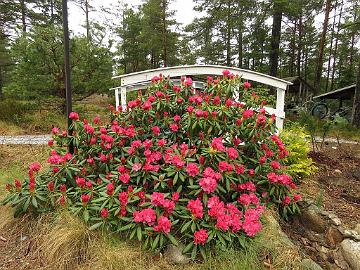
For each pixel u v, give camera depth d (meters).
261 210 2.69
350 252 2.82
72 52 8.52
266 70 18.55
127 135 3.04
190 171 2.52
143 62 21.30
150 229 2.30
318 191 3.86
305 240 3.05
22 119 7.89
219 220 2.31
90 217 2.55
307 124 6.14
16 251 2.56
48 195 2.82
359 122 10.66
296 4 12.73
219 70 5.10
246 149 3.10
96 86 9.00
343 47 26.73
